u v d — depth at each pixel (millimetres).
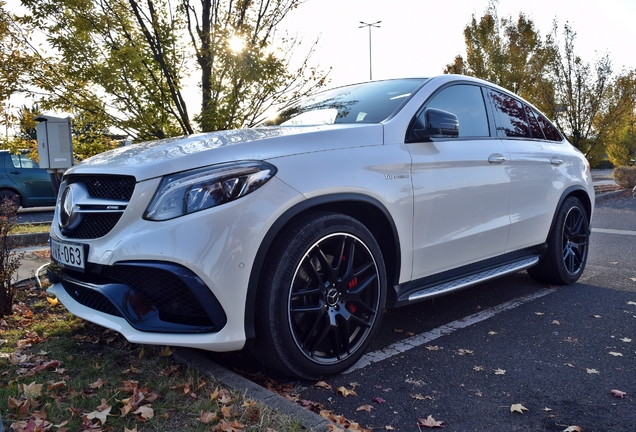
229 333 2441
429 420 2371
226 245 2395
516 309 4098
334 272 2754
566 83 15383
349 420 2381
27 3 4992
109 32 5324
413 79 3807
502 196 3898
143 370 2709
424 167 3252
